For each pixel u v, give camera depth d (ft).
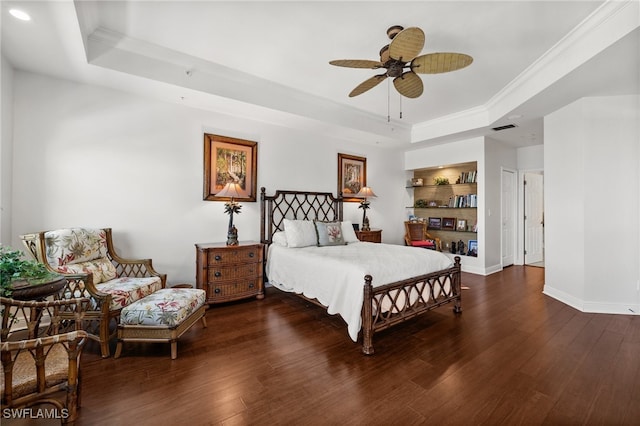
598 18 7.18
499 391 5.75
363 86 8.58
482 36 8.08
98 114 9.64
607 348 7.52
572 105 10.94
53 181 8.92
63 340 4.10
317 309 10.75
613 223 10.25
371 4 6.79
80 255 8.29
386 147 18.89
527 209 19.44
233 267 11.16
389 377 6.27
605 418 4.98
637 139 9.97
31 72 8.57
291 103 12.24
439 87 11.55
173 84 9.41
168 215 11.10
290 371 6.51
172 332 7.04
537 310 10.50
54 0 5.57
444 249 19.54
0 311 6.95
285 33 8.01
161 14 7.21
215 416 5.05
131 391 5.73
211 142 12.07
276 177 14.07
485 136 16.01
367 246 12.37
